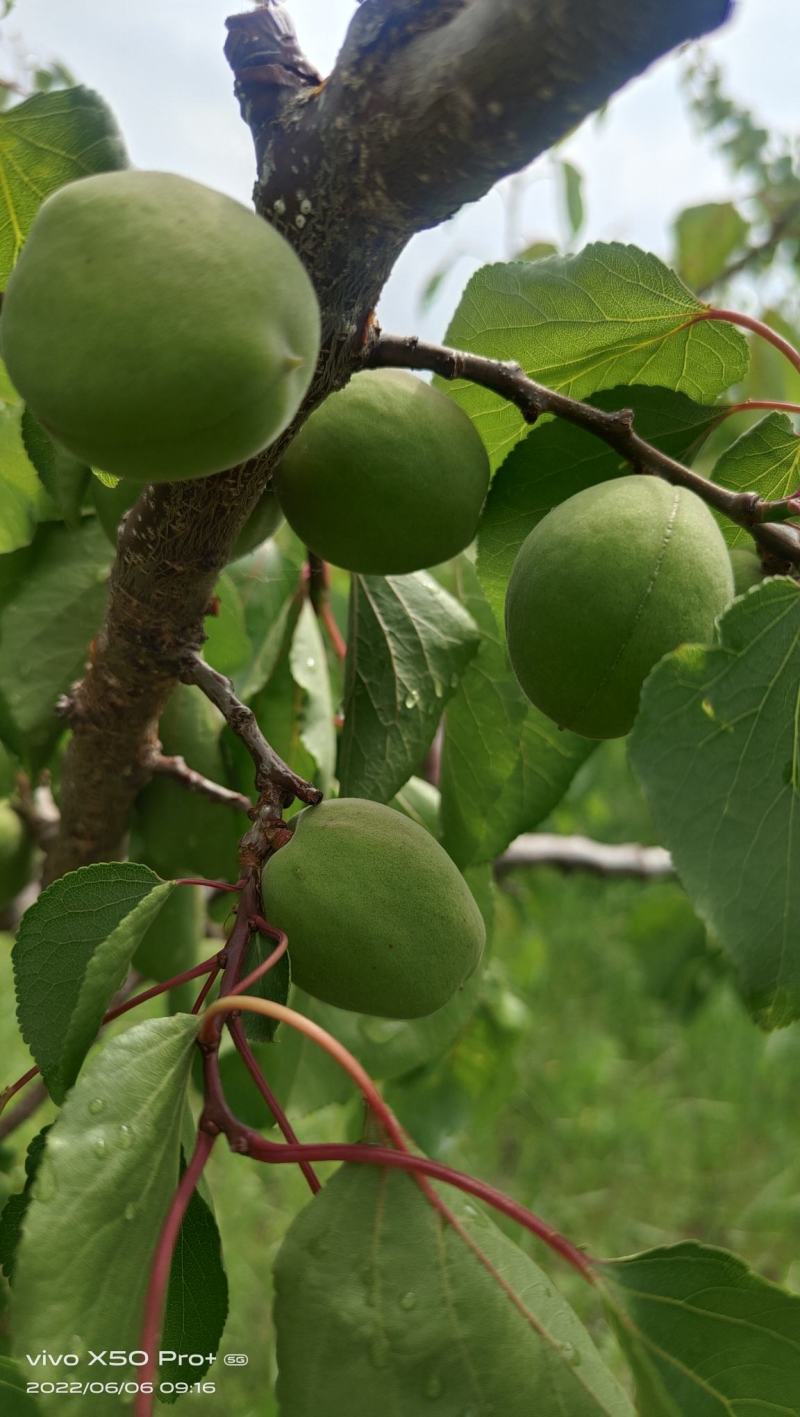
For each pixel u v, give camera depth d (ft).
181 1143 0.92
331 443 1.11
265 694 1.47
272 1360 2.52
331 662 1.56
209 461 0.88
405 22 0.89
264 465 1.02
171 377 0.84
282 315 0.86
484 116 0.88
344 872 1.00
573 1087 3.47
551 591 1.01
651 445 1.20
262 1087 0.93
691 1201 3.22
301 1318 0.86
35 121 1.04
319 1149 0.90
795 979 0.93
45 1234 0.84
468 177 0.91
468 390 1.23
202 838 1.40
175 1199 0.88
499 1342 0.86
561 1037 3.67
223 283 0.84
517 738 1.39
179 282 0.84
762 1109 3.57
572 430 1.16
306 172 0.93
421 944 1.00
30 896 1.66
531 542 1.04
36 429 1.14
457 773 1.40
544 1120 3.36
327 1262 0.87
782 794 0.94
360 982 1.00
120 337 0.83
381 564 1.16
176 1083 0.91
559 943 3.88
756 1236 3.10
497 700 1.39
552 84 0.87
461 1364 0.86
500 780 1.39
